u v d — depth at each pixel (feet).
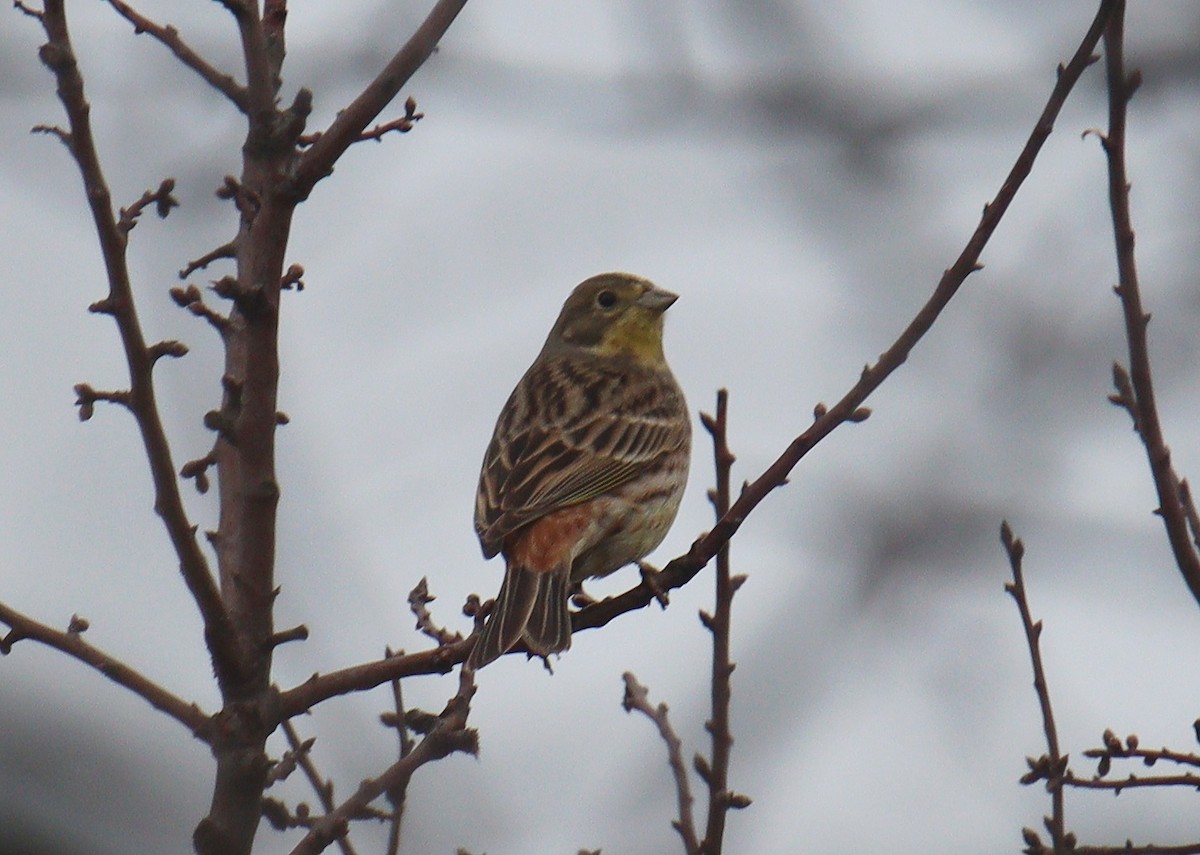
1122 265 31.50
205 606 27.94
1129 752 30.68
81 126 26.35
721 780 29.68
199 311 30.55
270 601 28.84
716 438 32.09
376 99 28.43
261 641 28.68
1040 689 31.32
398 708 31.24
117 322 26.91
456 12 28.73
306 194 28.55
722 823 29.40
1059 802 30.60
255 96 28.50
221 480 31.94
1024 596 31.91
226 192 29.66
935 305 31.07
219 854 28.07
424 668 30.73
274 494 28.81
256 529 28.78
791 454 31.32
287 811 29.09
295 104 28.32
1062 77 29.94
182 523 27.53
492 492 43.04
